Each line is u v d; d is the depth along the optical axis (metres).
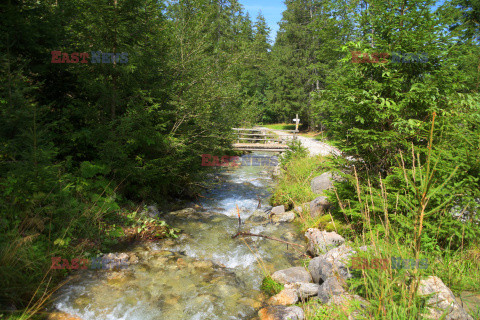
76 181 4.80
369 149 4.36
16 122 3.53
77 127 5.66
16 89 3.62
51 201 3.83
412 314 2.04
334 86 4.38
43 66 4.84
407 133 3.93
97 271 3.86
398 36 3.96
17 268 2.96
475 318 2.30
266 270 4.15
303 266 4.22
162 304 3.28
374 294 2.24
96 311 3.07
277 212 6.67
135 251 4.55
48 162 3.79
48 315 2.91
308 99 25.66
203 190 8.91
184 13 7.39
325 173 7.14
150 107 5.56
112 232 4.75
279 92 28.08
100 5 4.79
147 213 5.83
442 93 3.86
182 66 6.65
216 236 5.39
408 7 4.07
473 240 3.39
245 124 15.21
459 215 3.46
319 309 2.77
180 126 6.92
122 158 5.39
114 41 5.35
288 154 10.95
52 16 4.87
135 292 3.48
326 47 6.93
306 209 6.21
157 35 6.02
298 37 27.23
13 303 2.85
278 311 3.01
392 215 3.21
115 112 5.91
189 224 5.99
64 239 3.80
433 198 3.22
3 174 3.58
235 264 4.38
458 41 3.87
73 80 5.57
